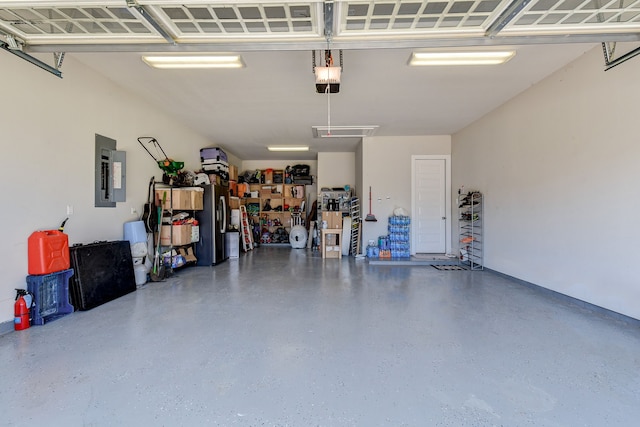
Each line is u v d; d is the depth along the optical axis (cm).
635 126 316
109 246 419
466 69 405
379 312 362
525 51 361
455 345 274
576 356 254
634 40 256
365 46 264
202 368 234
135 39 258
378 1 208
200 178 681
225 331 305
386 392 204
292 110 568
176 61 373
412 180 765
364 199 772
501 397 199
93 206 416
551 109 426
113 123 450
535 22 239
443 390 207
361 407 189
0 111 301
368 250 748
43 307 331
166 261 557
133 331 306
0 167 301
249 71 407
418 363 242
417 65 385
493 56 362
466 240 640
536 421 177
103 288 399
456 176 731
